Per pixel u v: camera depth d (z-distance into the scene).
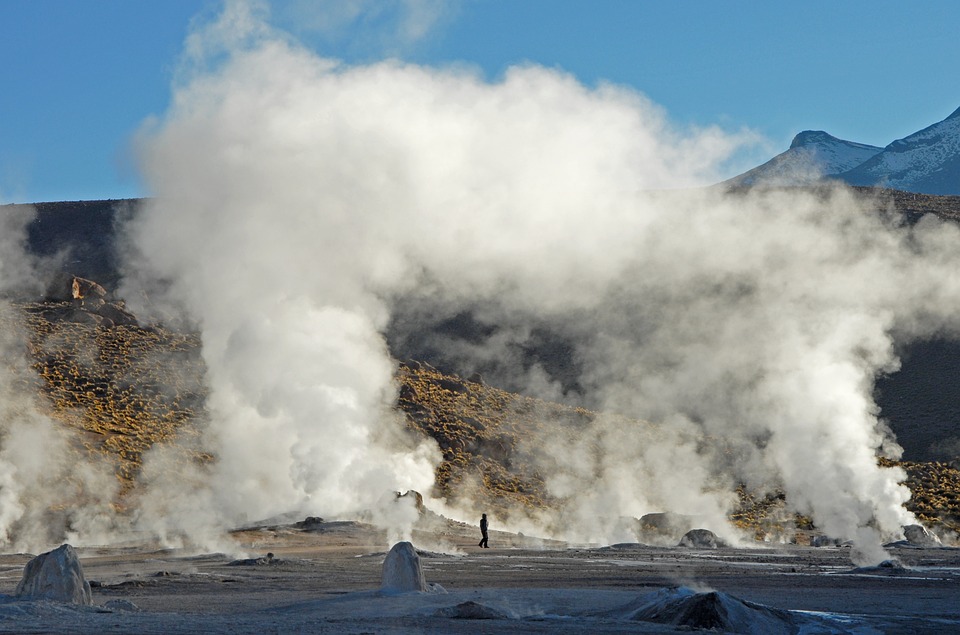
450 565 31.75
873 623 18.23
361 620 17.64
